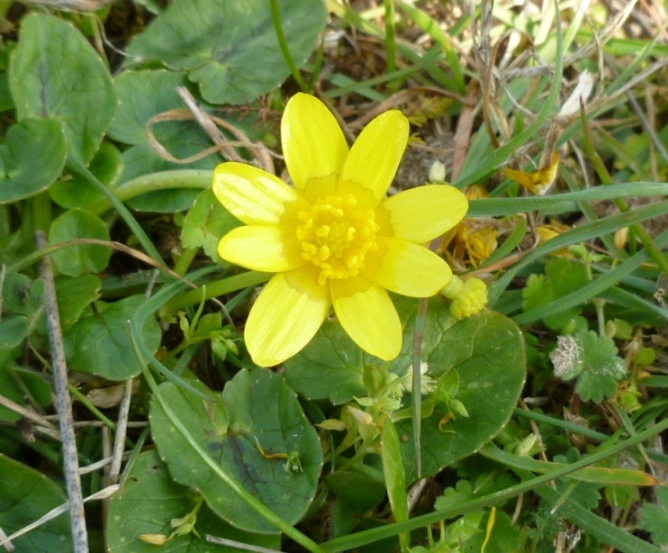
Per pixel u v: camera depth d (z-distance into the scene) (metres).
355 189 0.10
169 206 0.11
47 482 0.09
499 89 0.12
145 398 0.10
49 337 0.10
